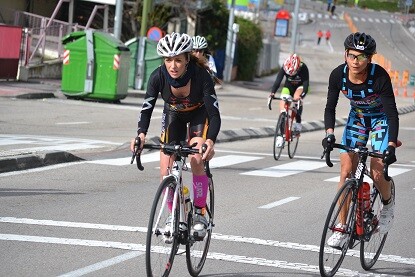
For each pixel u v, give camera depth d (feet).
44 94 132.16
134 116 115.96
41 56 159.43
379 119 39.17
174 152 34.30
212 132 34.99
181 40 34.24
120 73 133.59
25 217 46.01
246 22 252.21
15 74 147.23
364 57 36.60
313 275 37.73
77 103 129.18
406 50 463.83
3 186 55.83
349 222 37.40
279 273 37.73
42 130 91.86
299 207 55.77
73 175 62.64
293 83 82.53
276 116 138.72
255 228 47.60
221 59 237.25
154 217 32.78
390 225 40.52
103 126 100.48
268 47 299.99
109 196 54.75
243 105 160.56
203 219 35.94
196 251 36.68
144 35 169.99
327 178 70.64
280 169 74.74
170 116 36.99
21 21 172.45
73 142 81.97
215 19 234.17
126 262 37.68
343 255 37.70
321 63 378.53
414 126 139.13
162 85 35.76
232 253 40.98
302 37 488.02
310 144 100.32
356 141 39.86
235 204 55.36
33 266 35.83
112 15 203.82
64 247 39.75
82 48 133.18
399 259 42.50
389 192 39.86
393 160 37.17
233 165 75.36
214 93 35.65
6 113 106.01
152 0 200.95
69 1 195.21
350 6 610.24
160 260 33.60
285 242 44.39
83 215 47.75
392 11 606.14
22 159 63.93
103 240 41.78
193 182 36.09
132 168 68.49
